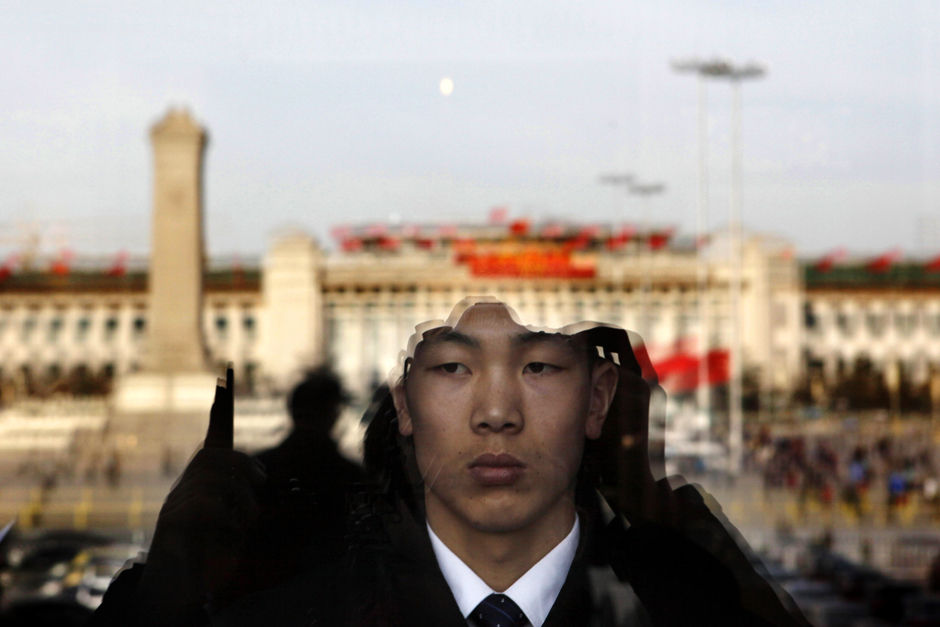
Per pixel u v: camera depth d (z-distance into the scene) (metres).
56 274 101.44
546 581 2.51
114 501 30.61
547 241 81.81
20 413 60.62
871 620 21.23
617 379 2.66
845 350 122.06
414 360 2.54
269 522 2.68
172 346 61.22
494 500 2.46
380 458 2.62
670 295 105.81
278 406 3.11
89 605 4.85
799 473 52.03
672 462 3.02
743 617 2.65
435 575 2.50
